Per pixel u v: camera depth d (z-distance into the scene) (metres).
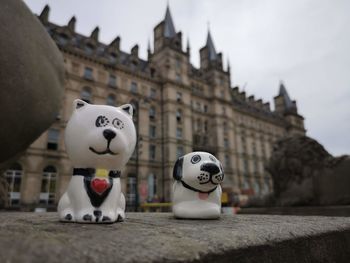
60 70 2.69
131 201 26.91
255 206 12.09
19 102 2.12
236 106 44.31
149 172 29.36
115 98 28.98
